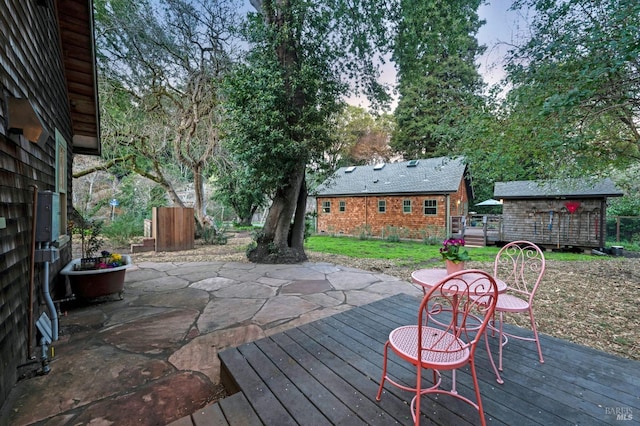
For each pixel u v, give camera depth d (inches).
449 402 63.9
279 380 73.0
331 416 60.3
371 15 273.4
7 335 76.5
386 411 61.7
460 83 724.0
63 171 163.8
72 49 164.7
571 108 151.6
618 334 122.3
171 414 69.5
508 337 97.9
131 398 75.4
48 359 93.5
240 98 244.7
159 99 377.7
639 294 183.3
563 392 67.0
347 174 735.1
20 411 69.7
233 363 81.0
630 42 122.1
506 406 62.2
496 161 218.2
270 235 282.2
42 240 98.0
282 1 261.0
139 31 324.8
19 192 89.3
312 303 154.0
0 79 74.5
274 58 253.9
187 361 94.8
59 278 159.2
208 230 424.5
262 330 119.6
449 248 96.2
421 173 622.8
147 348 103.4
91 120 208.4
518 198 456.4
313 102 267.7
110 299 159.6
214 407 63.9
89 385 80.8
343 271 237.1
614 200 560.4
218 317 133.8
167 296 166.4
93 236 197.6
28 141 98.2
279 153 248.5
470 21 301.7
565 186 283.6
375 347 90.9
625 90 154.6
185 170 599.5
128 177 628.4
